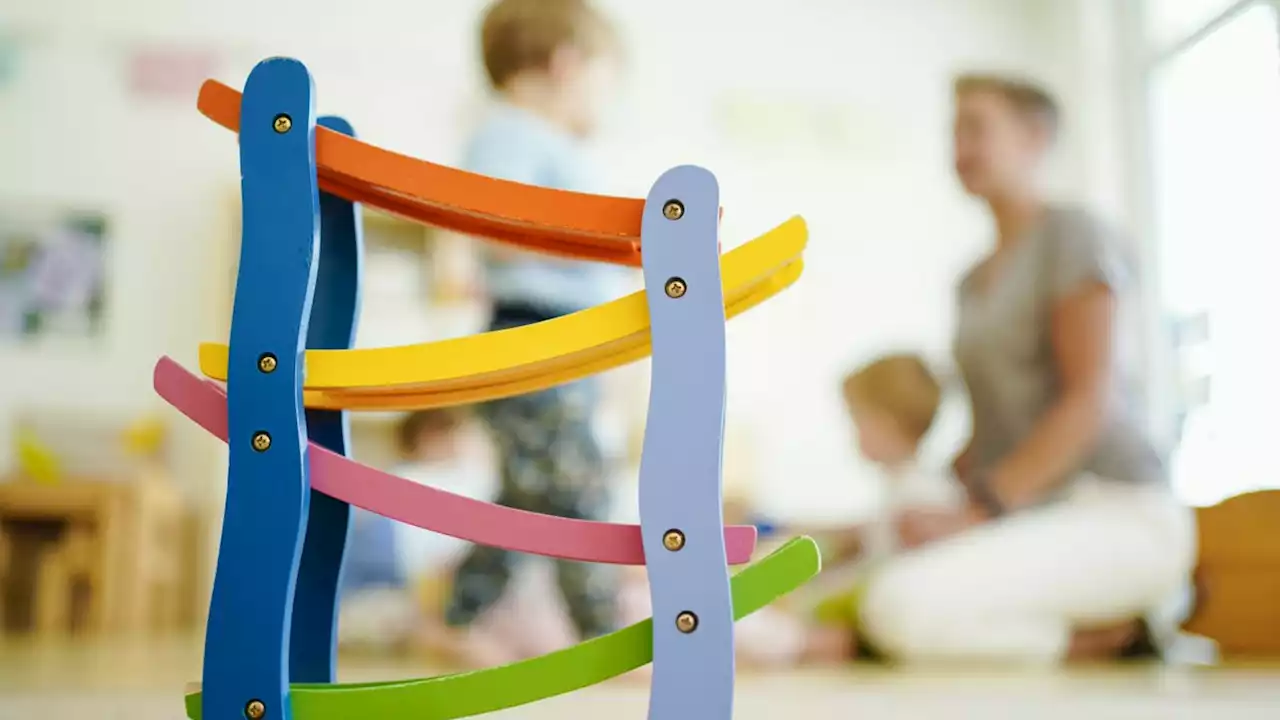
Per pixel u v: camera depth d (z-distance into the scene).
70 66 3.44
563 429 1.66
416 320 3.20
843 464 3.46
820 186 3.61
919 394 2.35
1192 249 3.01
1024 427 1.89
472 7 3.48
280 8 3.46
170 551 3.16
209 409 0.66
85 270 3.41
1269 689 1.32
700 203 0.65
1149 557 1.71
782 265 0.66
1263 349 2.62
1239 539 1.91
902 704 1.20
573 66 1.91
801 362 3.51
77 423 3.34
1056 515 1.74
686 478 0.62
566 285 1.74
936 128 3.66
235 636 0.62
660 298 0.64
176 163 3.46
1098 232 1.87
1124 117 3.35
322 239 0.81
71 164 3.43
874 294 3.58
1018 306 1.89
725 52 3.61
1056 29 3.54
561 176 1.85
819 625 1.83
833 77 3.64
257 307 0.65
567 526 0.65
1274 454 2.53
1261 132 2.71
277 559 0.63
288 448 0.64
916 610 1.72
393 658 2.24
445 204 0.68
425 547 2.68
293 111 0.66
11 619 2.87
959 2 3.67
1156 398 3.03
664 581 0.62
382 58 3.45
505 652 1.70
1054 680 1.47
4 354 3.36
